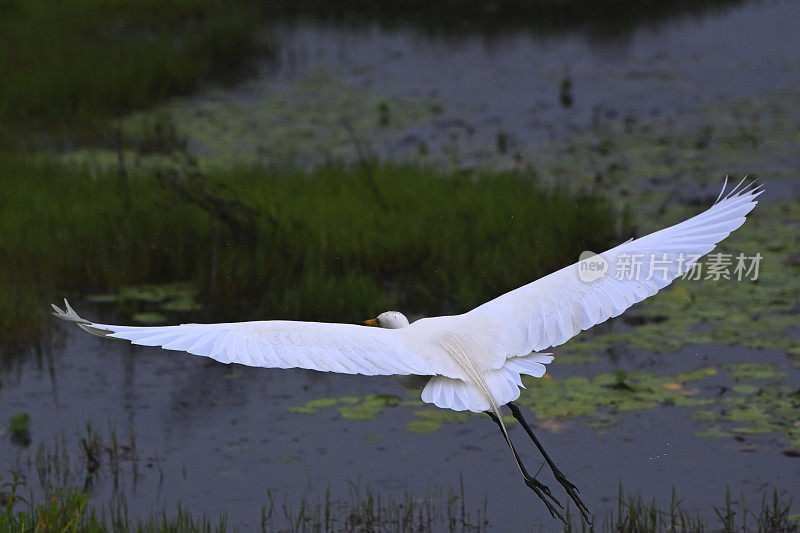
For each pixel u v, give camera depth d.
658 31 30.92
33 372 12.55
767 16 32.31
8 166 18.75
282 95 25.19
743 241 15.53
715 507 9.02
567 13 33.62
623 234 15.53
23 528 8.02
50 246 15.30
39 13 29.83
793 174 18.44
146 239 15.41
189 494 9.84
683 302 13.75
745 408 10.99
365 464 10.36
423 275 14.59
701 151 19.95
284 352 4.22
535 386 11.66
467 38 30.62
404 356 4.45
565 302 4.59
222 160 19.91
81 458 10.53
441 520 9.24
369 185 17.17
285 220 15.45
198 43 28.02
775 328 12.81
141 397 11.97
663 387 11.49
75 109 23.12
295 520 9.32
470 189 16.95
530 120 22.64
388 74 26.91
